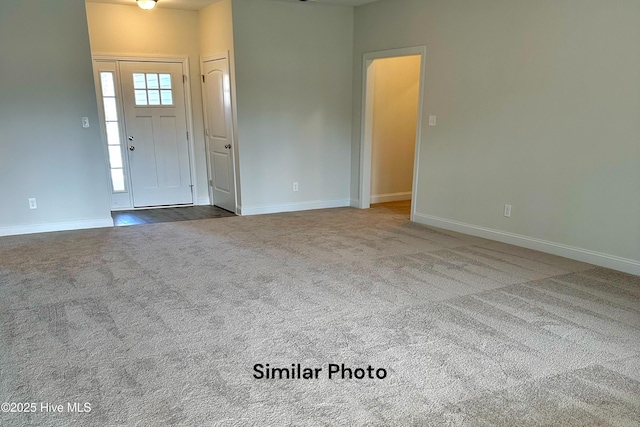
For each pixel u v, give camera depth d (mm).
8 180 4625
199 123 6371
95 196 5047
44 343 2500
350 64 6109
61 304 3006
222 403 2004
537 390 2104
